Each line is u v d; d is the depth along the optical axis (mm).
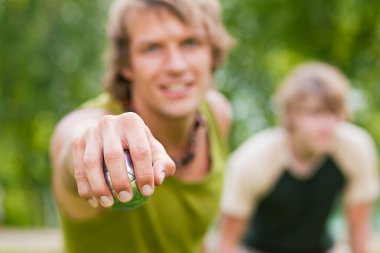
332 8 12109
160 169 1183
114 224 2170
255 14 12648
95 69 12977
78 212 2023
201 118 2457
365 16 12273
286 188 3531
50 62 12695
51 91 13031
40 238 9570
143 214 2242
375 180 3758
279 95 3535
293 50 12609
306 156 3479
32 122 13758
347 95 3428
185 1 2154
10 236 10031
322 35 12258
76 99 13352
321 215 3646
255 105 14516
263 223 3693
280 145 3504
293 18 12266
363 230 3842
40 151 15242
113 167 1174
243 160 3582
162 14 2141
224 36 2393
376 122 14664
